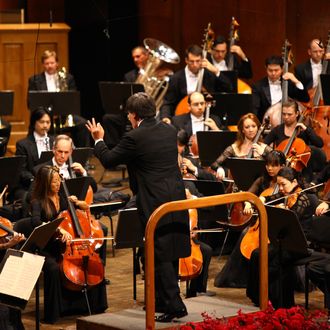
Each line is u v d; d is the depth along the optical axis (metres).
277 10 29.12
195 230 17.58
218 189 18.19
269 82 26.17
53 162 20.42
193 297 16.36
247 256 17.91
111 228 21.11
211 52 27.97
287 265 17.20
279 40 29.22
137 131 14.62
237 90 26.67
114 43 33.41
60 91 26.14
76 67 33.84
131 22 33.31
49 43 31.14
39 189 17.83
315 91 24.88
